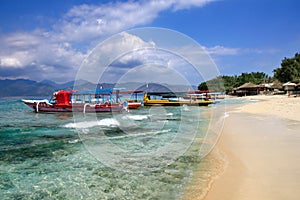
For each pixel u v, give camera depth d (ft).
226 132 37.19
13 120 59.82
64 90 72.13
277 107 77.25
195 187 17.10
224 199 15.03
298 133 35.19
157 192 16.63
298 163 21.38
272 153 24.82
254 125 43.75
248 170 20.10
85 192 17.15
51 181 19.27
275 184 16.94
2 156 26.16
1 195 17.01
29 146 30.60
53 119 61.11
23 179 19.76
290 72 232.32
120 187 17.76
